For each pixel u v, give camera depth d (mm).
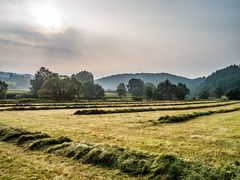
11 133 22406
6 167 14875
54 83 128000
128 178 13102
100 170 14234
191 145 20844
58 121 36688
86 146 17156
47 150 17984
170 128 30312
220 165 15547
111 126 31688
